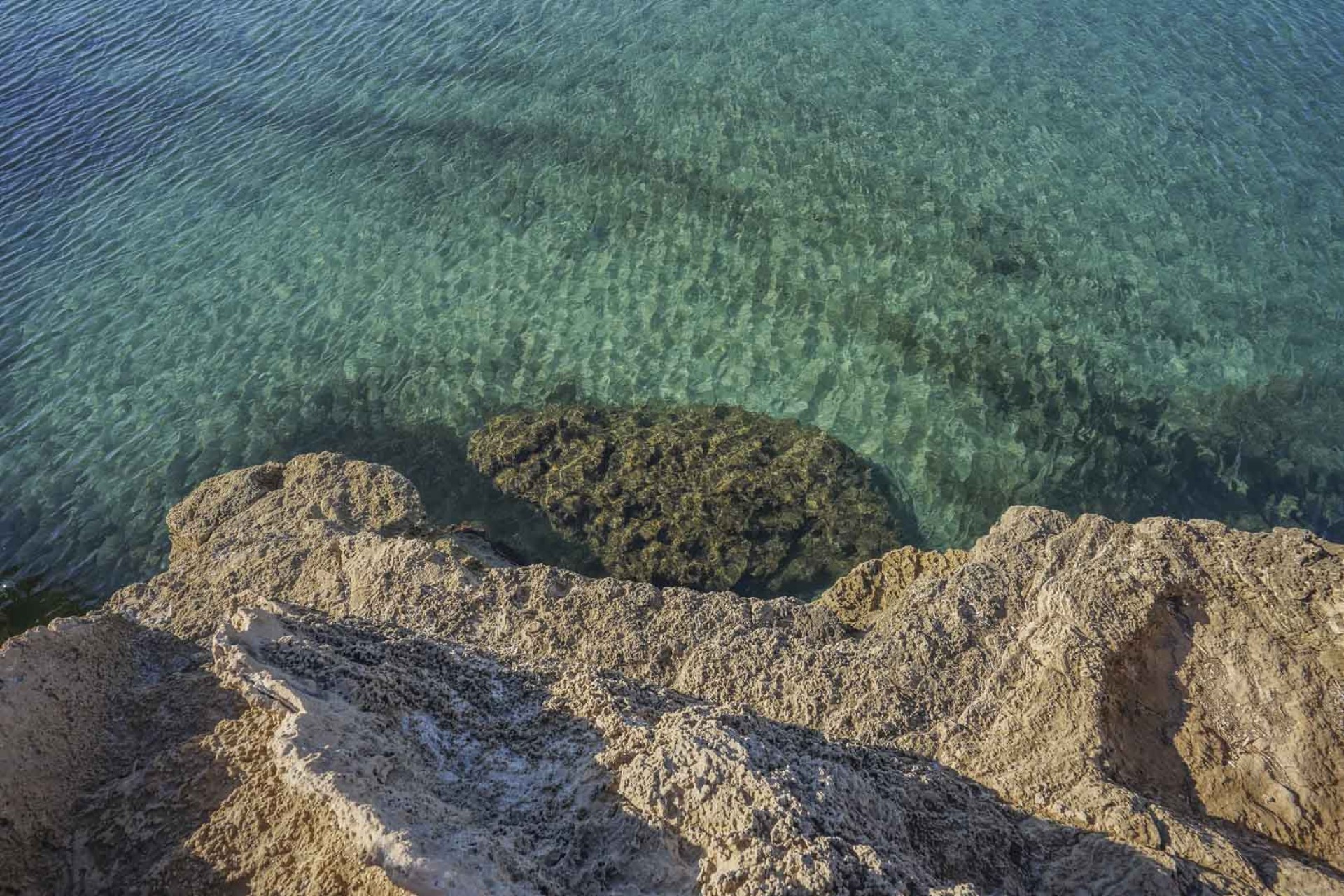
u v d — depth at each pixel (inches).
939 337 619.8
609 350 639.1
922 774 301.4
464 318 679.1
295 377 649.6
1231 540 340.8
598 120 853.2
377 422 610.2
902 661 346.9
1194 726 316.5
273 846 242.1
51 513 568.7
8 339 704.4
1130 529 362.3
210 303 719.7
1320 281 634.2
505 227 752.3
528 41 990.4
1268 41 874.1
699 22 983.6
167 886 246.2
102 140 909.2
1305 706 308.8
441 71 955.3
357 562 414.3
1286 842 290.8
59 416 637.3
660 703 325.4
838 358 613.9
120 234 794.8
